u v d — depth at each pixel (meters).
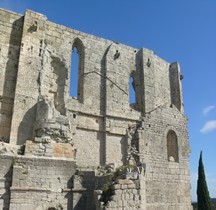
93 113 32.16
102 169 28.31
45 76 30.08
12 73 29.06
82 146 30.52
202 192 39.31
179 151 36.94
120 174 23.92
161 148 35.12
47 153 24.50
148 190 32.16
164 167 34.59
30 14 30.61
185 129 38.91
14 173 22.08
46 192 23.08
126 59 37.16
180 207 34.38
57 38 32.53
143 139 33.69
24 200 22.02
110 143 32.19
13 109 27.14
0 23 29.83
